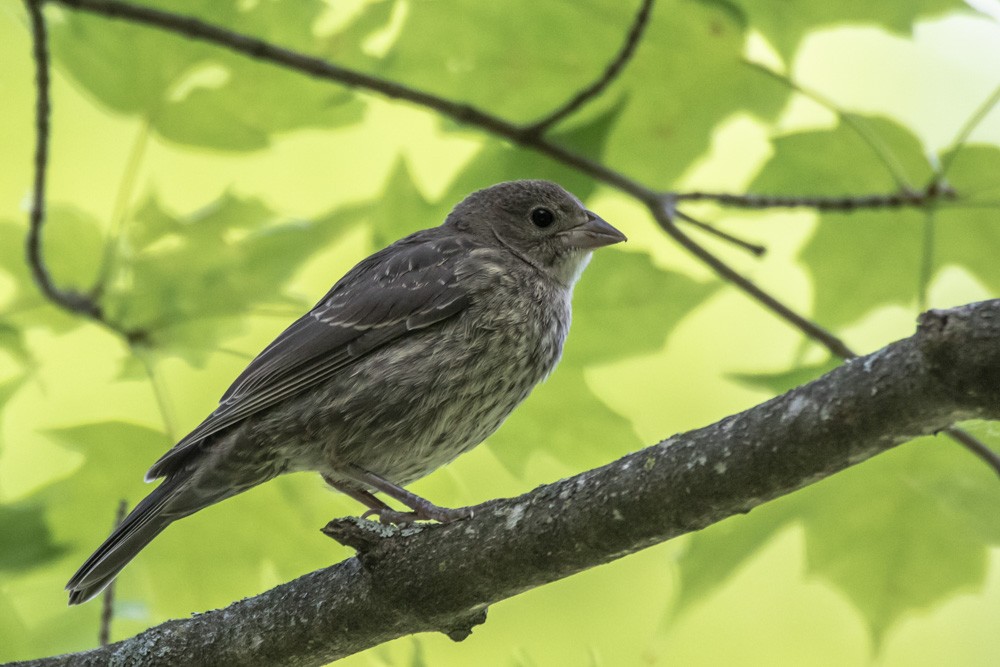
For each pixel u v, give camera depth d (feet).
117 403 39.01
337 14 36.11
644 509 21.07
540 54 33.65
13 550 33.35
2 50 41.19
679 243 32.63
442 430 31.14
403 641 39.27
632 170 35.22
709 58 32.91
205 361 33.68
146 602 35.58
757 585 44.06
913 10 32.22
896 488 32.14
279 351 30.94
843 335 43.16
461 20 33.32
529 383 32.22
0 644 33.47
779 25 33.14
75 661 25.90
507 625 41.50
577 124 34.24
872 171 32.63
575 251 34.12
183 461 30.32
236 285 33.30
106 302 32.96
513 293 31.96
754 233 41.88
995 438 28.78
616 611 42.11
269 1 33.86
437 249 32.45
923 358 18.42
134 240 33.27
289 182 43.09
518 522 22.53
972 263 33.63
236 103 34.01
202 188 42.96
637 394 42.98
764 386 30.86
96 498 33.37
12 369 38.32
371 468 31.14
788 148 32.86
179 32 31.40
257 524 34.58
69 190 41.91
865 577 32.91
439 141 43.04
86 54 33.45
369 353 30.99
